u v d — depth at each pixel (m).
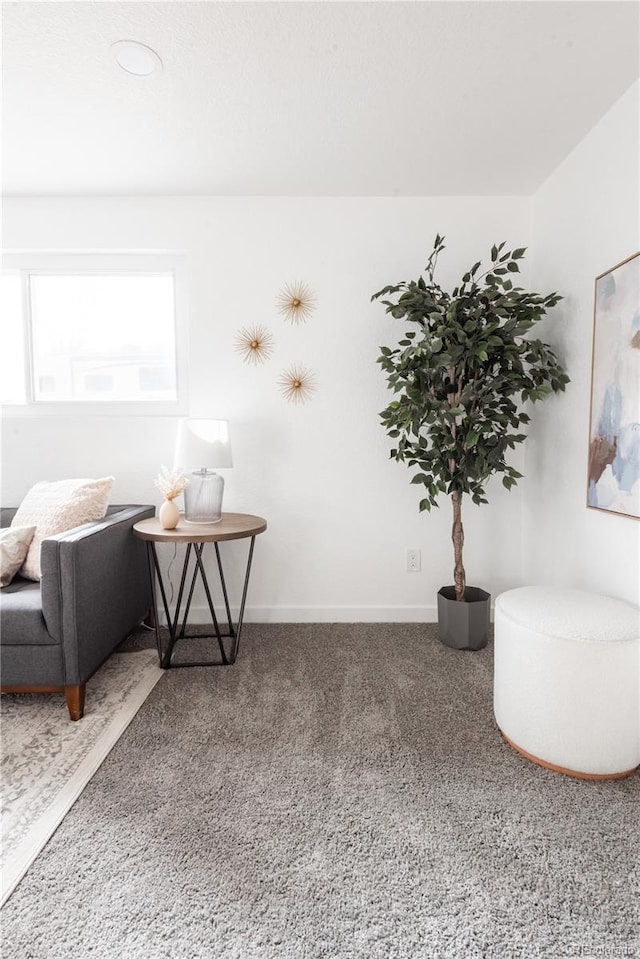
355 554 2.85
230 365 2.77
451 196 2.70
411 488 2.82
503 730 1.73
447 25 1.54
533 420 2.70
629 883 1.20
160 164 2.38
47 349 2.89
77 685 1.88
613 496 1.91
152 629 2.76
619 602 1.78
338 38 1.60
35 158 2.32
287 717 1.90
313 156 2.31
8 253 2.78
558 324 2.41
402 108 1.96
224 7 1.48
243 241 2.72
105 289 2.88
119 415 2.86
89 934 1.08
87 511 2.29
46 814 1.42
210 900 1.16
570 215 2.29
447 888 1.19
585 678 1.51
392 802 1.46
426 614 2.86
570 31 1.57
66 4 1.47
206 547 2.84
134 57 1.68
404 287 2.54
